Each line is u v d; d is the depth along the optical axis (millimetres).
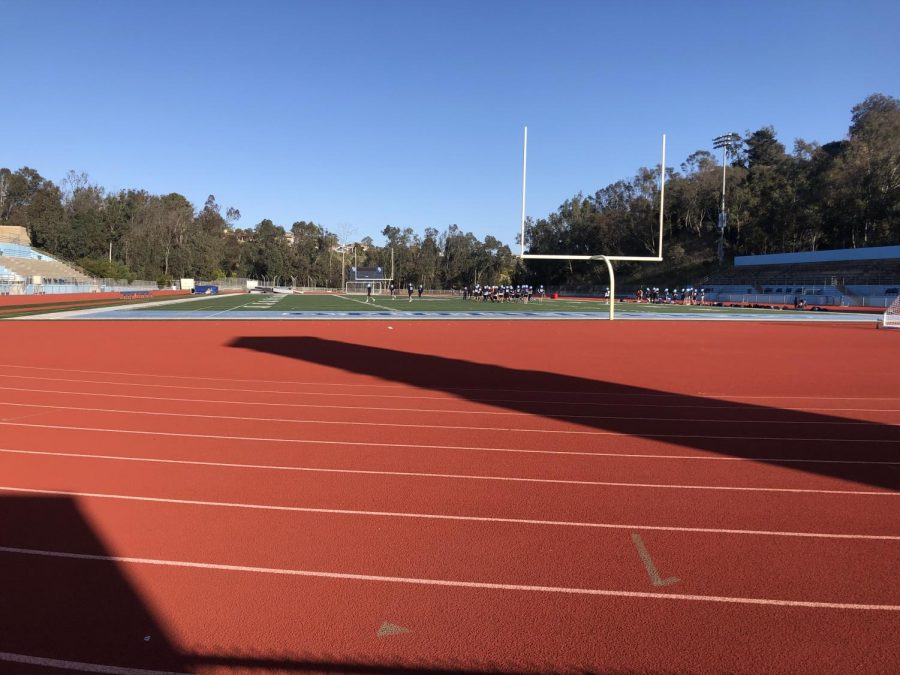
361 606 3324
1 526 4344
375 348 16906
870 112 63938
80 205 91938
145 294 63844
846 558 3936
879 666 2840
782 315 37281
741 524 4492
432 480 5461
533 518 4586
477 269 107562
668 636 3068
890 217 59125
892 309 29953
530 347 17641
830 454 6461
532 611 3291
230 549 4004
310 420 7984
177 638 3016
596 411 8797
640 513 4703
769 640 3037
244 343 17641
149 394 9875
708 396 10195
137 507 4730
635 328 25234
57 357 14422
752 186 70750
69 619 3174
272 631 3084
